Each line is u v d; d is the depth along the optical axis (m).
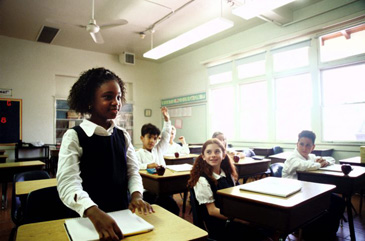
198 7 4.39
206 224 1.50
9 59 5.61
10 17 4.66
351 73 4.06
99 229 0.70
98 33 3.75
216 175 1.61
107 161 0.95
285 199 1.20
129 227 0.81
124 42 6.11
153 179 2.17
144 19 4.84
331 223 2.12
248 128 5.55
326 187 1.44
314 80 4.38
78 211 0.76
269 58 5.00
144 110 7.60
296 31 4.55
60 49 6.25
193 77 6.75
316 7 4.26
